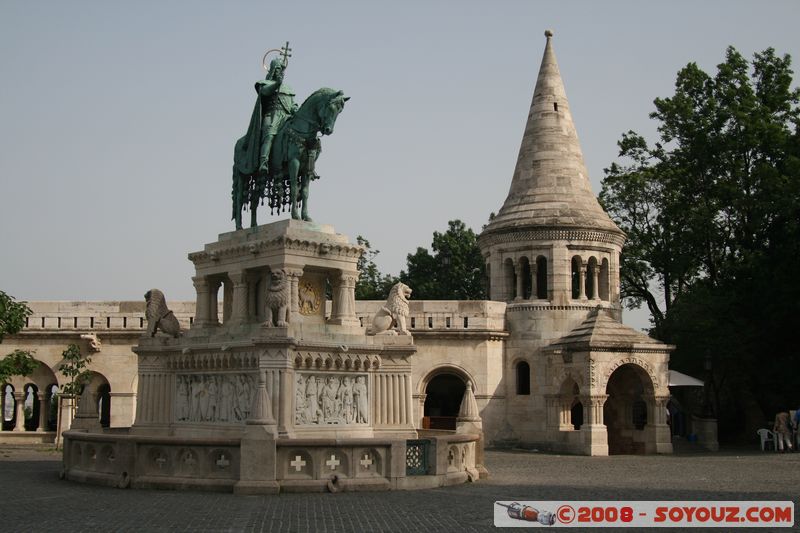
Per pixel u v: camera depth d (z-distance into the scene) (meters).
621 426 50.50
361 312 52.47
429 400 59.97
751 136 55.62
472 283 86.12
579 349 47.38
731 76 58.31
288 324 26.16
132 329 51.78
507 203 55.34
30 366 45.31
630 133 64.69
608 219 54.22
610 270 53.34
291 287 27.44
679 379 52.88
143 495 21.89
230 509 19.44
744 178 56.09
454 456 25.95
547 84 55.56
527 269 54.94
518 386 52.88
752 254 53.59
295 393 26.14
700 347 54.84
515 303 53.12
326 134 28.28
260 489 21.98
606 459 41.53
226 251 29.44
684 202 59.31
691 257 60.12
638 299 69.94
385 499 21.30
